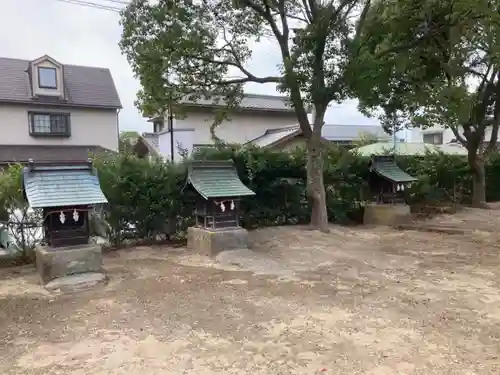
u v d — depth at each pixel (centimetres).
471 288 563
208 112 2038
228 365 353
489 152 1514
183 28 827
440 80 1096
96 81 2422
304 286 577
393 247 835
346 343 393
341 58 868
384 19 966
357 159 1170
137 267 694
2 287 596
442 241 894
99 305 511
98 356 373
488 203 1534
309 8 938
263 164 1019
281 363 355
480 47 1172
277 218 1074
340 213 1149
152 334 421
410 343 393
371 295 536
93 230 855
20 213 755
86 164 650
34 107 2105
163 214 895
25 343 404
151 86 901
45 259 595
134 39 846
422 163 1466
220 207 772
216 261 724
